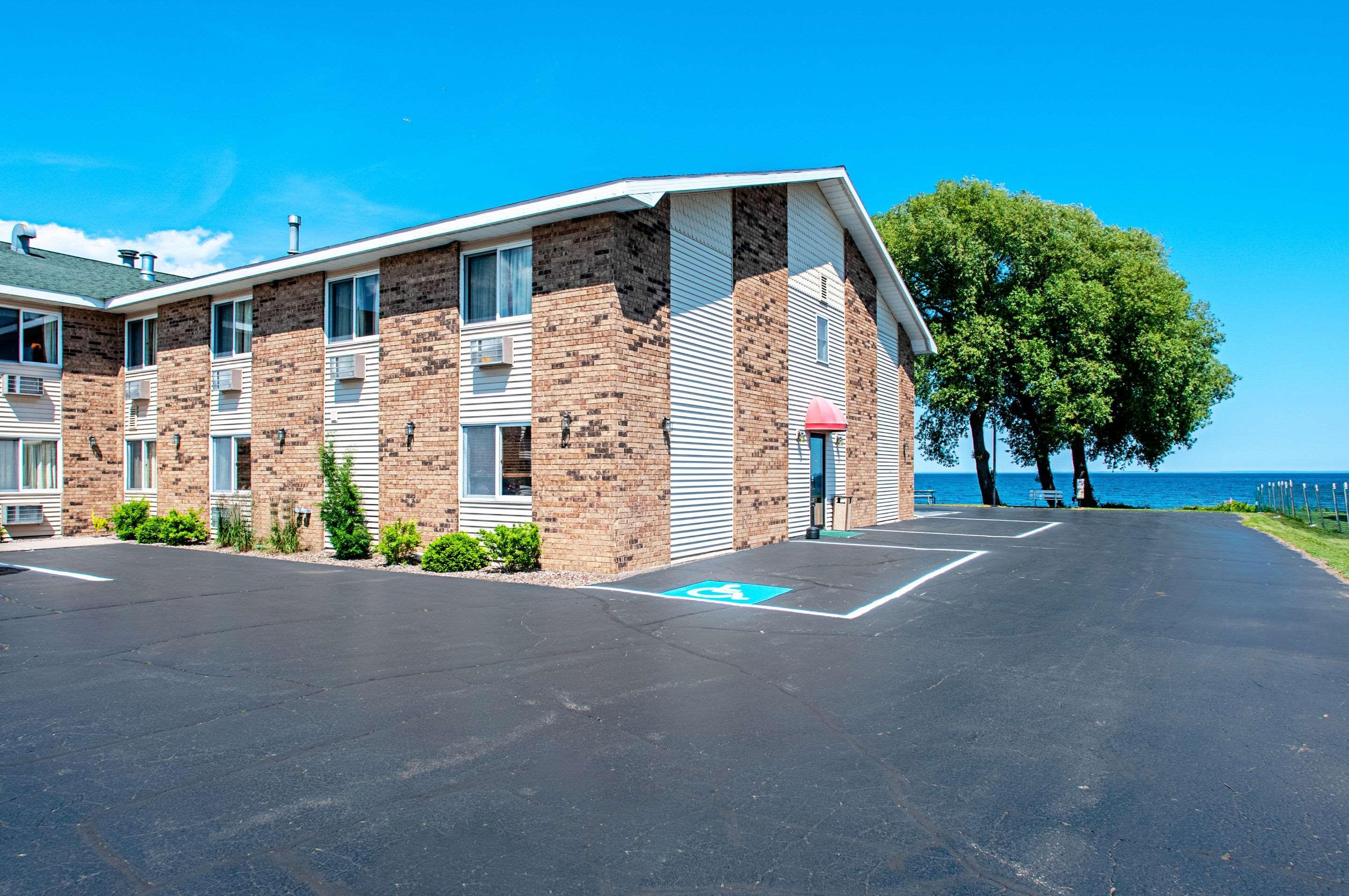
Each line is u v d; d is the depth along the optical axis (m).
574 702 6.11
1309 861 3.77
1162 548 16.66
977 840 3.96
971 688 6.53
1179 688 6.54
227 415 18.44
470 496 14.37
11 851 3.78
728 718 5.77
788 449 18.12
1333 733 5.49
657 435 13.66
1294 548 16.62
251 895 3.41
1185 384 34.22
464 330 14.41
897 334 25.53
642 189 12.42
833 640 8.17
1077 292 31.73
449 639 8.23
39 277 20.38
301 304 16.83
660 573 12.87
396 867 3.65
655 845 3.88
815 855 3.79
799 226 18.84
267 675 6.86
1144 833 4.04
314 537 16.36
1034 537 19.03
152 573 13.06
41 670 7.02
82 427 20.19
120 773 4.73
